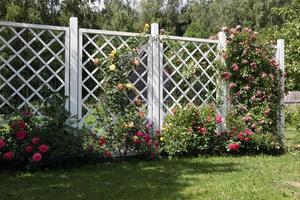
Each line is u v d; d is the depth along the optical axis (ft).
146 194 13.80
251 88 24.61
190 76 22.88
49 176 16.56
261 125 24.43
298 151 25.95
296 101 49.96
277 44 26.16
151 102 21.81
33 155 17.12
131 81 21.53
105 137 20.20
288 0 99.55
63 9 63.31
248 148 23.85
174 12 118.73
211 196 13.60
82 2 67.51
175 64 23.04
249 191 14.37
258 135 23.84
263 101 24.82
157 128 21.90
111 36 21.08
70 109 19.61
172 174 17.24
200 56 23.82
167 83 22.81
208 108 22.98
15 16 45.78
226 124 23.66
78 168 18.34
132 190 14.33
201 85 23.43
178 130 21.66
